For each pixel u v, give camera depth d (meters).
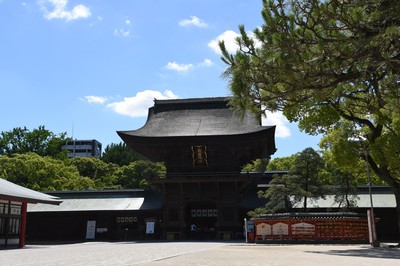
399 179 28.62
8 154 88.12
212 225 48.31
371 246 27.22
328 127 24.64
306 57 12.28
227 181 42.88
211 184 44.09
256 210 38.84
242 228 43.12
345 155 27.27
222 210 43.59
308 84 12.91
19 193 30.33
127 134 45.31
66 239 46.88
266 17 12.37
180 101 50.72
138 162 71.88
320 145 29.72
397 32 11.51
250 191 47.56
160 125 48.28
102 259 15.26
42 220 47.62
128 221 47.41
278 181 38.66
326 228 33.06
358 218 33.38
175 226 43.56
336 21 12.44
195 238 44.50
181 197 44.09
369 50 11.96
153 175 57.56
